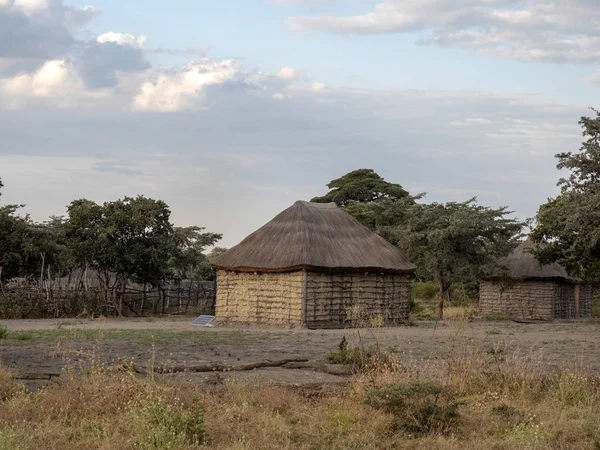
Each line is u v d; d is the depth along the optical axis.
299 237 31.86
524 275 42.16
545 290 42.53
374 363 15.56
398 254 34.31
